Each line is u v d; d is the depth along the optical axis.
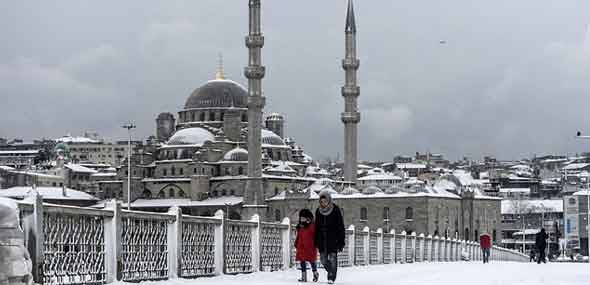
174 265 27.88
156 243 27.02
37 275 20.55
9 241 18.47
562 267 48.91
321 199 28.95
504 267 47.97
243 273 33.38
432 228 199.38
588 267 49.19
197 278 29.14
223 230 31.53
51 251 21.45
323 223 28.86
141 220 26.06
